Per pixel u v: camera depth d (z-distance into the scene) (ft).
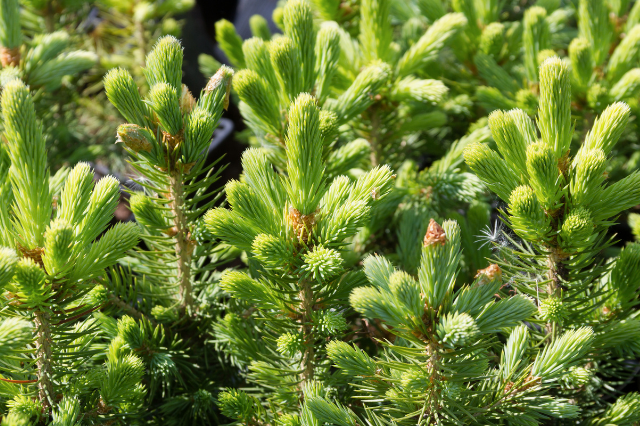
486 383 2.38
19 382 2.34
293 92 2.52
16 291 2.26
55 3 3.36
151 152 2.39
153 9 3.51
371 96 2.63
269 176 2.36
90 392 2.39
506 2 3.68
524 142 2.37
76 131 3.38
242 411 2.40
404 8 3.32
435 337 2.24
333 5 2.92
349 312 2.49
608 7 3.01
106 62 3.63
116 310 2.58
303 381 2.43
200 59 3.15
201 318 2.63
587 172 2.30
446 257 2.24
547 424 2.48
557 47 3.30
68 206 2.29
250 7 4.45
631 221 2.64
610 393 2.56
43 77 2.82
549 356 2.32
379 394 2.35
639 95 2.84
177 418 2.55
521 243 2.51
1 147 2.37
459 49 3.05
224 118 3.72
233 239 2.32
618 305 2.47
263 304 2.36
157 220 2.52
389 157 2.92
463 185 2.74
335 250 2.31
